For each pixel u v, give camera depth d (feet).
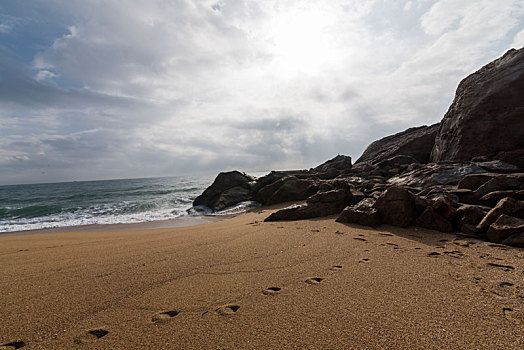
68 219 45.29
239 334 6.42
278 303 8.00
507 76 35.99
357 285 9.18
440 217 17.44
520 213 14.99
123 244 18.04
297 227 20.30
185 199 70.18
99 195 92.89
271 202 48.06
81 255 14.79
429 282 9.30
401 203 19.11
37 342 6.32
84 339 6.41
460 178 28.71
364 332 6.37
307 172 68.13
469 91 40.14
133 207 58.75
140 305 8.13
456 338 6.09
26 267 12.50
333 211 25.25
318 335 6.29
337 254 12.98
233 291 8.98
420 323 6.72
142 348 5.98
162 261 12.74
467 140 37.32
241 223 26.61
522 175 20.93
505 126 34.68
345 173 58.08
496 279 9.43
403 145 60.23
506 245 13.57
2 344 6.25
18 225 40.37
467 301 7.85
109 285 9.82
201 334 6.46
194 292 9.00
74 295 8.98
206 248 15.11
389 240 15.47
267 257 12.81
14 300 8.66
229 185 58.90
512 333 6.23
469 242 14.47
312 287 9.12
